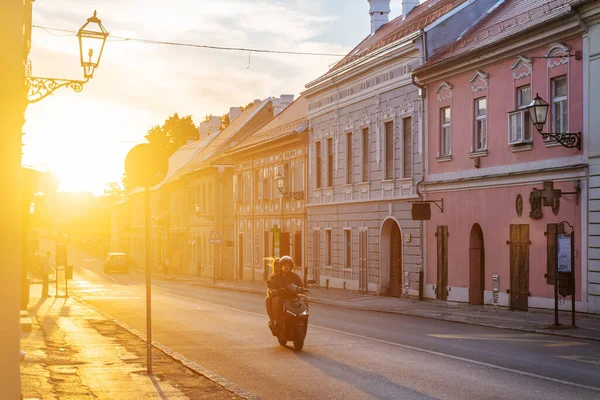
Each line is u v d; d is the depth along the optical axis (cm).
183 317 2559
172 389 1164
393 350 1622
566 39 2459
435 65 3147
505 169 2767
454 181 3086
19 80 689
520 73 2689
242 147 5762
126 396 1103
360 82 3962
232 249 6550
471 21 3403
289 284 1750
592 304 2312
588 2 2300
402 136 3538
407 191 3481
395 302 3256
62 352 1595
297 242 4853
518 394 1104
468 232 3006
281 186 4766
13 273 684
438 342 1759
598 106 2309
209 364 1468
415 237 3400
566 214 2431
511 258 2720
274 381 1268
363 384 1221
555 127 2527
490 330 2053
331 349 1661
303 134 4681
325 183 4412
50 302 3328
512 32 2728
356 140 4016
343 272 4169
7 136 685
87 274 7531
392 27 4350
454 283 3105
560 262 2028
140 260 10194
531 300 2594
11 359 680
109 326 2197
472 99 2984
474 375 1277
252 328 2167
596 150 2311
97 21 1347
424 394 1122
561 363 1402
